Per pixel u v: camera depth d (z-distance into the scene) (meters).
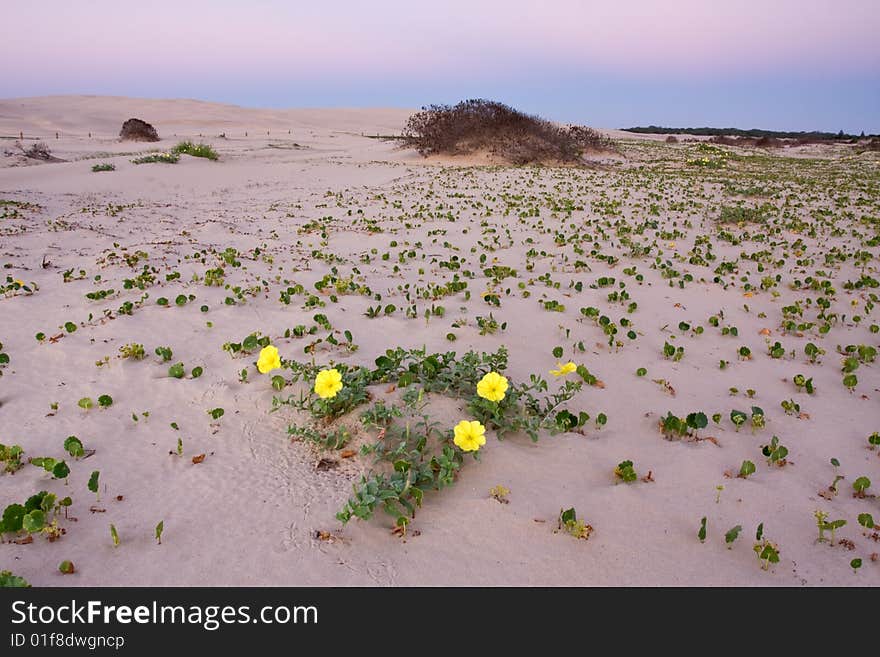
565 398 4.38
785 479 3.85
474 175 21.22
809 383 5.15
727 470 3.90
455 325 6.07
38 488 3.40
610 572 2.99
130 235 10.98
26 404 4.39
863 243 10.98
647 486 3.64
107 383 4.71
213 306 6.52
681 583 2.95
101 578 2.80
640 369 5.30
